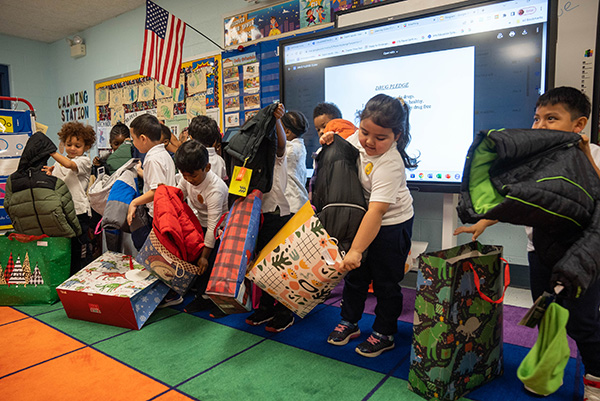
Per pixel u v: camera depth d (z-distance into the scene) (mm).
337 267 1526
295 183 2424
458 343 1351
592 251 1035
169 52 3609
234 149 1781
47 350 1792
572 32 2117
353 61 2709
